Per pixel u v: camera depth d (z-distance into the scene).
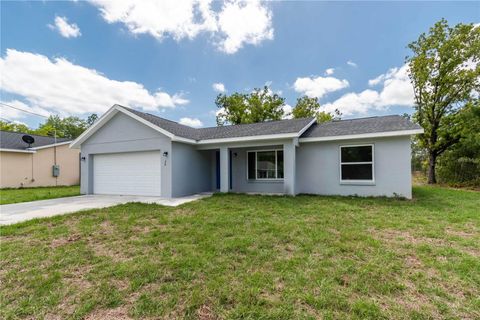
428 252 3.54
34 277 2.94
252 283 2.72
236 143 10.30
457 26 14.10
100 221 5.58
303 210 6.52
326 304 2.33
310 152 10.09
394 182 8.66
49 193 11.73
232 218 5.67
